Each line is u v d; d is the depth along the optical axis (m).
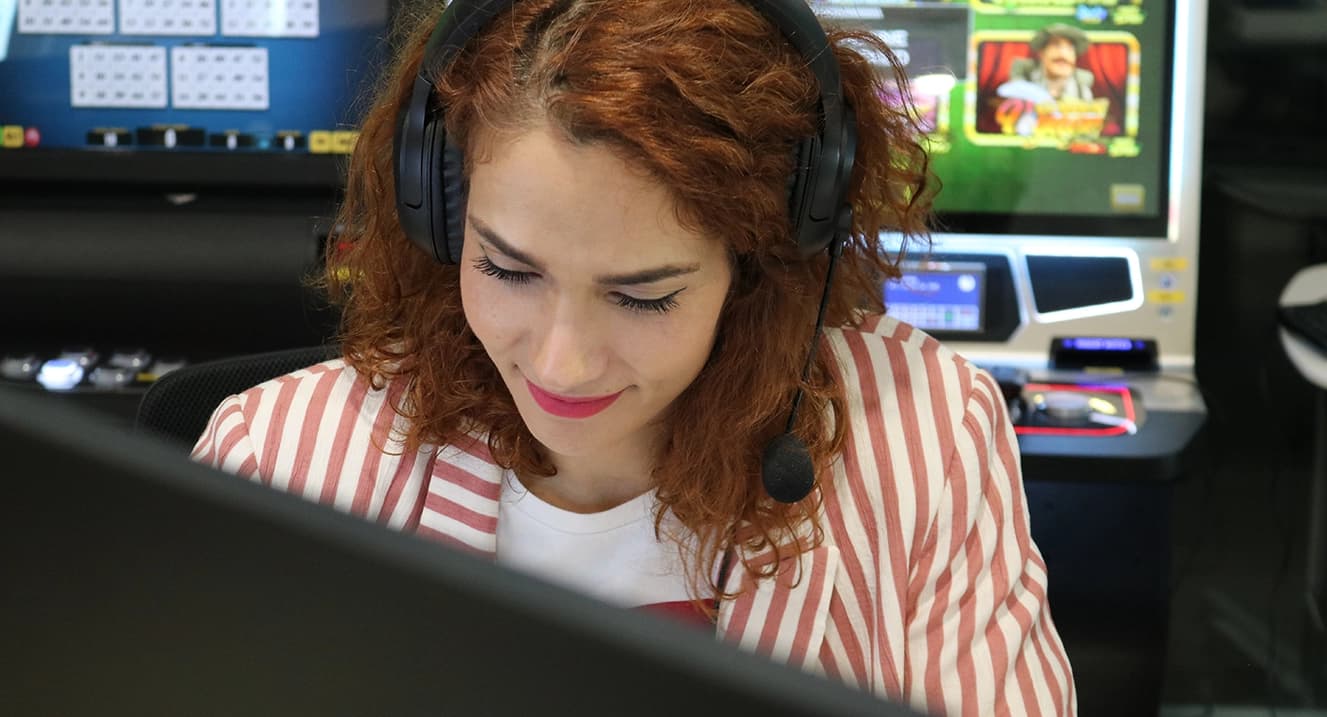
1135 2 2.13
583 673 0.37
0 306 2.21
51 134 2.21
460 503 1.04
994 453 1.09
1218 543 2.60
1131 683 2.27
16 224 2.18
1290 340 2.21
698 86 0.78
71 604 0.43
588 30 0.79
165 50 2.20
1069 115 2.15
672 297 0.84
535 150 0.78
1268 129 2.48
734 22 0.81
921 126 1.04
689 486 0.98
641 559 1.02
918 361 1.09
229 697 0.42
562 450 0.92
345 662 0.40
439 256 0.90
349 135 2.21
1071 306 2.18
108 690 0.43
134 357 2.19
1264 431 2.56
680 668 0.36
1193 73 2.14
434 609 0.39
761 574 0.99
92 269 2.18
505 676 0.38
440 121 0.86
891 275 1.07
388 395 1.07
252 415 1.09
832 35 0.93
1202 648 2.61
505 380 0.92
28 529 0.43
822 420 1.02
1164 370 2.16
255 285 2.19
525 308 0.85
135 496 0.42
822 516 1.03
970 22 2.14
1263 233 2.50
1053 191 2.16
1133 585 2.25
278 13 2.19
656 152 0.77
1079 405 1.98
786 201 0.87
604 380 0.86
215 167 2.21
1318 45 2.44
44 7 2.19
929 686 1.00
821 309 0.97
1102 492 2.23
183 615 0.42
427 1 1.01
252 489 0.41
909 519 1.04
